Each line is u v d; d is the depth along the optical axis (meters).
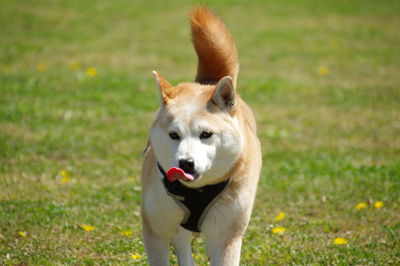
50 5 32.59
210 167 6.64
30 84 18.72
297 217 9.95
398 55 24.77
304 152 13.62
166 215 6.91
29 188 10.85
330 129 15.52
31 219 9.31
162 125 6.77
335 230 9.34
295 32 28.47
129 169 12.21
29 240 8.64
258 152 7.64
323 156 13.30
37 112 15.84
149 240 7.06
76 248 8.48
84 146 13.43
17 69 20.94
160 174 6.86
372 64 23.38
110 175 11.83
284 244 8.73
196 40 8.12
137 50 24.77
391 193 10.70
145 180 7.16
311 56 24.52
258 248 8.56
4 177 11.35
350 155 13.39
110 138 14.07
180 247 7.64
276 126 15.72
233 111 6.89
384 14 32.72
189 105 6.74
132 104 17.06
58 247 8.45
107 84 19.31
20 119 15.24
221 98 6.81
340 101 18.28
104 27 28.61
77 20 29.77
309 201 10.62
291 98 18.58
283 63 23.41
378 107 17.67
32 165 12.09
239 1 34.75
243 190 6.91
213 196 6.79
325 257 8.16
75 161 12.57
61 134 14.21
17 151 12.90
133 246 8.55
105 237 8.95
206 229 7.04
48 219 9.36
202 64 8.27
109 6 32.84
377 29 29.39
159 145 6.79
